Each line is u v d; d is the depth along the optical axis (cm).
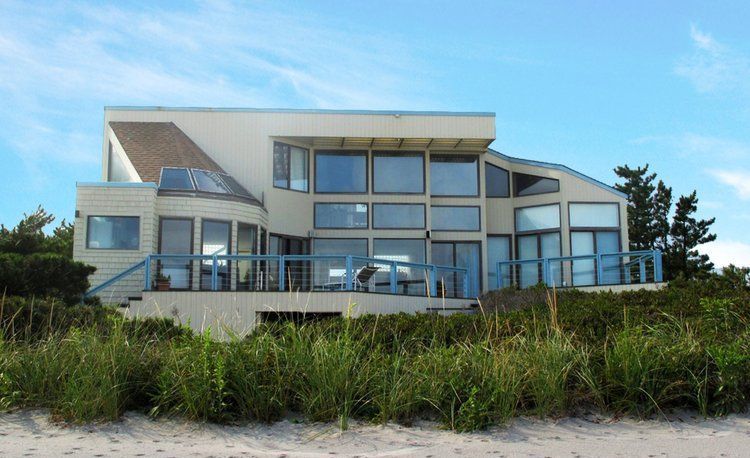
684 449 609
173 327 900
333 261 2194
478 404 671
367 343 842
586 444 623
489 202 2384
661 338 799
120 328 750
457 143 2245
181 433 638
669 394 729
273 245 2134
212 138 2156
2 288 1182
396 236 2241
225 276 1836
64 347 739
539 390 711
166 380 688
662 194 3228
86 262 1753
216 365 682
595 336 873
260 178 2128
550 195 2316
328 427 665
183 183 1898
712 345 772
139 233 1767
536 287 1689
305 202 2219
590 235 2273
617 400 723
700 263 3086
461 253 2291
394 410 683
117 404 669
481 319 969
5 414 677
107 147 2175
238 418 677
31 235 2245
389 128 2175
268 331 764
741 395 733
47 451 571
